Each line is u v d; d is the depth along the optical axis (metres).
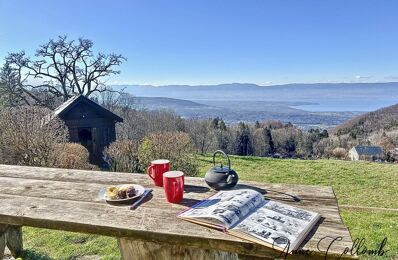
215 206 1.40
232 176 1.68
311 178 7.93
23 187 1.82
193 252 1.51
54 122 8.30
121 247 1.61
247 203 1.42
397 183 7.25
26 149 7.19
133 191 1.61
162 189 1.74
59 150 7.49
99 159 11.60
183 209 1.45
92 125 11.45
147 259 1.57
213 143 23.02
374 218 4.48
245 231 1.20
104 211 1.46
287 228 1.23
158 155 7.48
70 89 19.25
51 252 2.90
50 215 1.43
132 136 20.28
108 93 21.83
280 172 8.69
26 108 8.15
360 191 6.63
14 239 2.64
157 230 1.25
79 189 1.78
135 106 22.73
